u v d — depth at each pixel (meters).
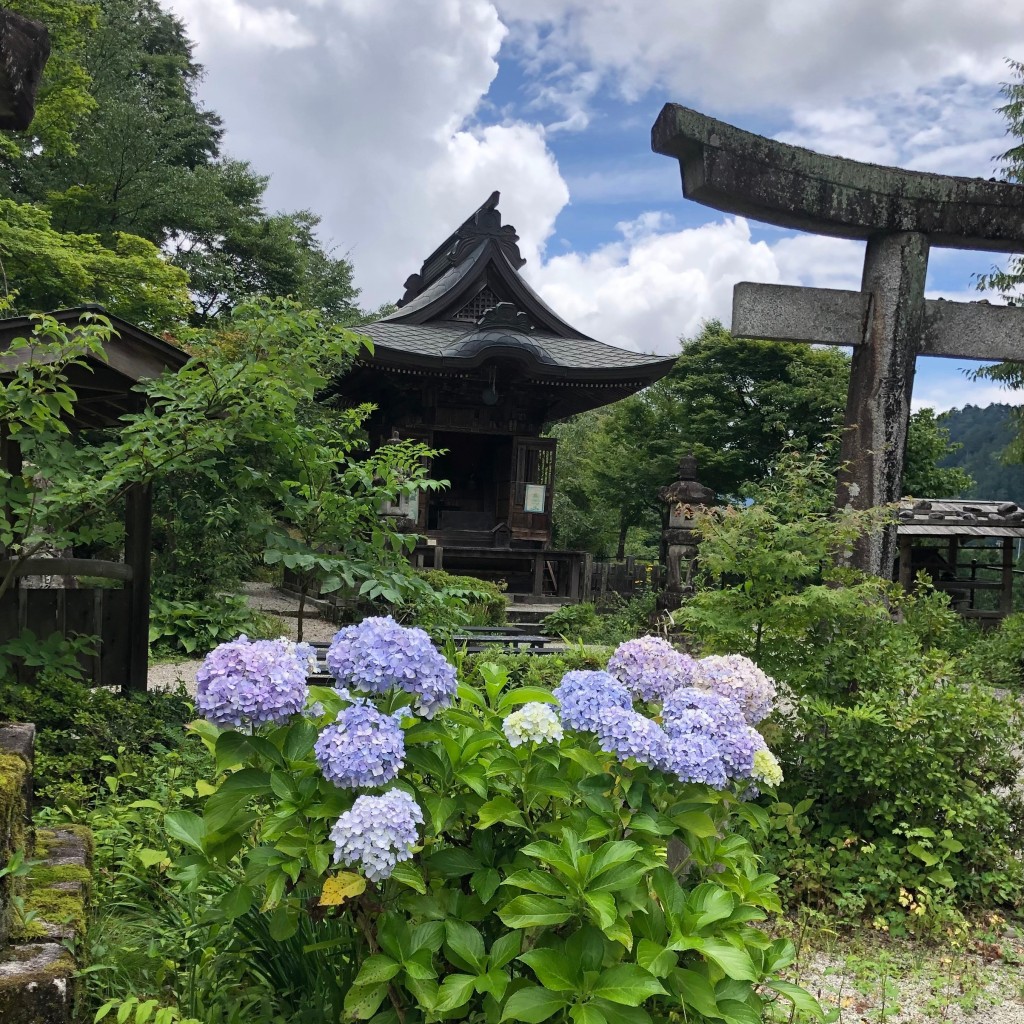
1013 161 15.26
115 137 20.52
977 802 3.92
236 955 2.33
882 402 5.42
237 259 25.75
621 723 1.92
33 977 1.82
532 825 2.09
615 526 29.22
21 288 15.62
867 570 5.31
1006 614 14.71
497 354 15.70
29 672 5.03
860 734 4.05
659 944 1.85
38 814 3.31
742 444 23.95
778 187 5.11
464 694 2.31
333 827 1.77
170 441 4.33
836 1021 2.77
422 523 16.80
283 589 16.88
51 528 4.60
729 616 4.57
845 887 3.80
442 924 1.87
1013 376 15.55
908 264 5.39
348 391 18.73
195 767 4.10
